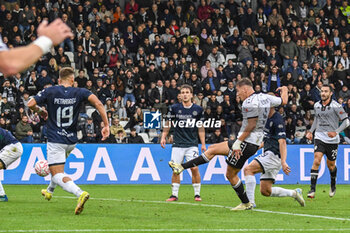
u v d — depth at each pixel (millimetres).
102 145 46219
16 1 69625
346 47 73188
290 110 57438
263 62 69062
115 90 59719
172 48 66938
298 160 48031
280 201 30859
